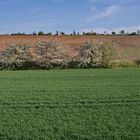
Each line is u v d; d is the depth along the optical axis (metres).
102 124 15.69
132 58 45.84
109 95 22.25
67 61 43.75
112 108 18.66
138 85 26.33
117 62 43.97
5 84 28.44
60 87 26.14
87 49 43.66
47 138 13.91
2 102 20.69
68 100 20.89
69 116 17.12
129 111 17.94
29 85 27.59
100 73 35.25
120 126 15.33
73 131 14.73
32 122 16.17
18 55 44.31
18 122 16.20
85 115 17.27
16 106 19.53
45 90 24.81
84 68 43.34
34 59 44.31
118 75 33.00
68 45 45.88
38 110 18.50
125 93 22.86
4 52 44.34
